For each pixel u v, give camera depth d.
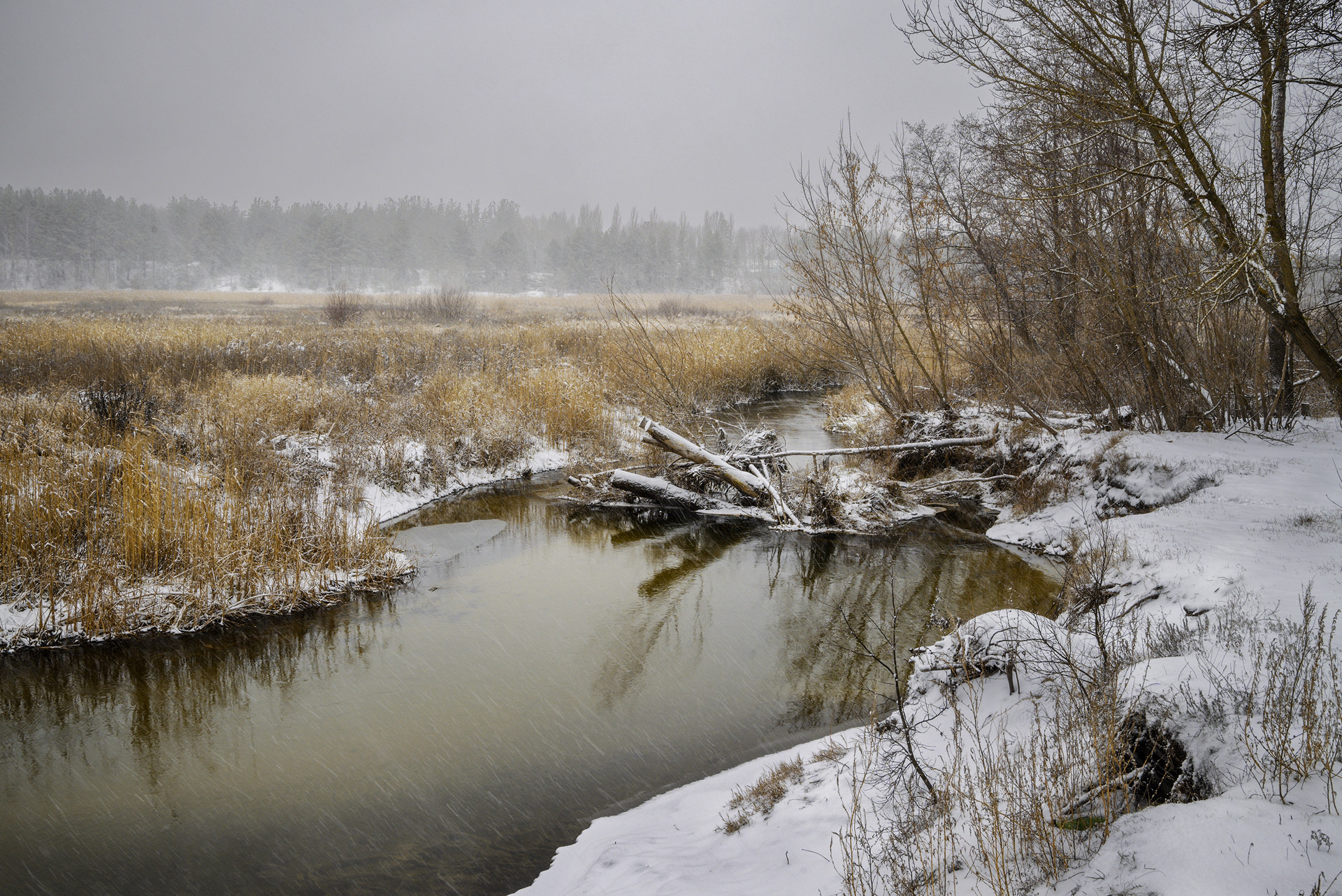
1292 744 3.69
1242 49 6.66
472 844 5.61
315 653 8.89
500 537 13.34
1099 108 7.60
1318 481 10.62
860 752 5.79
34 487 9.98
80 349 21.33
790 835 4.86
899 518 14.51
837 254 17.22
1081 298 14.73
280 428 15.27
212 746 7.01
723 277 159.75
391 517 13.91
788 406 26.00
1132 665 5.25
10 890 5.14
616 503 15.24
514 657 8.84
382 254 139.00
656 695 7.92
